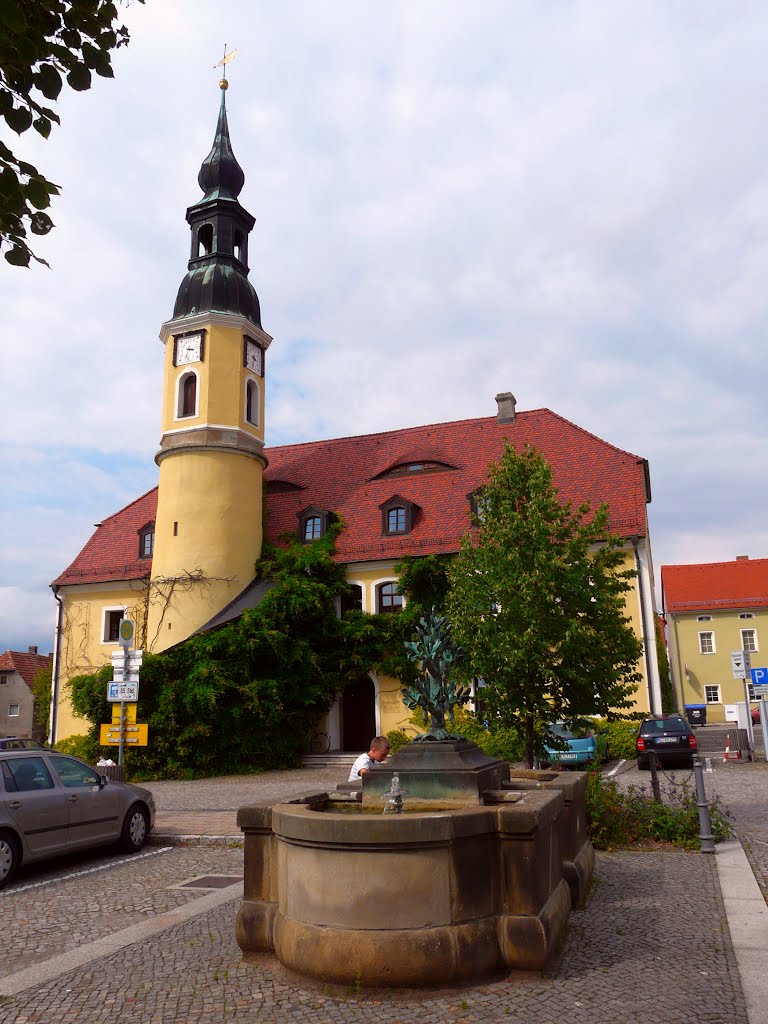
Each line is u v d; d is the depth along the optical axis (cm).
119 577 3294
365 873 559
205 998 547
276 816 608
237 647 2531
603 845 1045
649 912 734
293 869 589
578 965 591
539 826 583
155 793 1988
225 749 2464
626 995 530
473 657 1310
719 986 544
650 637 2525
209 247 3225
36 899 888
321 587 2742
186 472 2959
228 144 3269
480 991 543
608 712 1314
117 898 879
